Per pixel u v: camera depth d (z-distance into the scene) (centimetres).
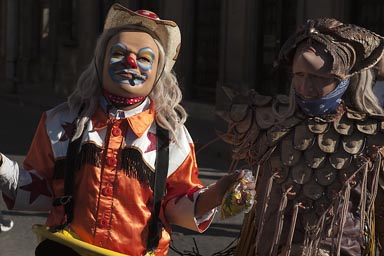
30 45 2595
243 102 407
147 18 344
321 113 381
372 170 375
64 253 339
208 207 341
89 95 348
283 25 1591
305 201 380
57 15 2405
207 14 1802
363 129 379
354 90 384
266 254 386
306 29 381
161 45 351
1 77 2681
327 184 377
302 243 381
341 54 371
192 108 1802
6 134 1549
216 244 752
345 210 371
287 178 383
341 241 377
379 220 392
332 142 379
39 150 346
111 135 342
